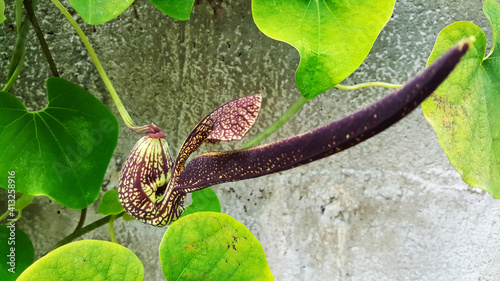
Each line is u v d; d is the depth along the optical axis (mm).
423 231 546
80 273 398
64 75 532
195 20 526
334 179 550
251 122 387
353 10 412
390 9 408
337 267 558
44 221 557
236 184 556
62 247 396
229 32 526
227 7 523
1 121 473
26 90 536
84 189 489
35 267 391
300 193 554
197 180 385
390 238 550
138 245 562
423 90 289
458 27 434
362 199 549
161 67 532
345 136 317
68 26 527
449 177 540
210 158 376
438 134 438
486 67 449
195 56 530
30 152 480
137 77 534
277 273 563
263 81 531
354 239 554
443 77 281
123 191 403
